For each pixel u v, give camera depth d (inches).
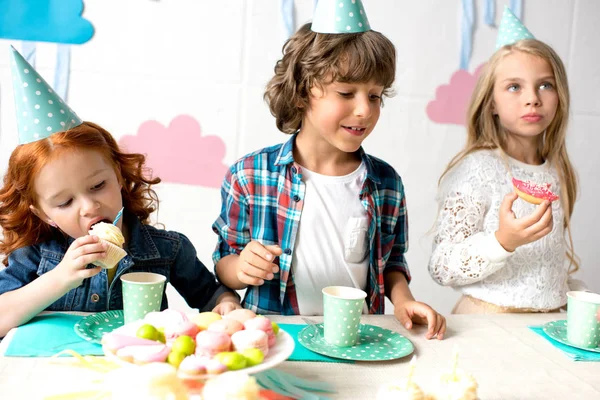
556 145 60.6
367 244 53.9
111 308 48.7
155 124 80.0
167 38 78.7
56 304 47.3
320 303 52.7
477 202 56.3
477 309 56.1
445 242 56.2
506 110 58.1
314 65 47.2
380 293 52.9
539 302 55.7
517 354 39.4
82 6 76.2
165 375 26.5
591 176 90.9
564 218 61.2
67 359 34.1
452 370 30.6
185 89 80.0
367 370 35.5
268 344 32.2
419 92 84.7
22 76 42.3
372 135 84.7
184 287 54.0
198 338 30.4
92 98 78.1
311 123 51.0
